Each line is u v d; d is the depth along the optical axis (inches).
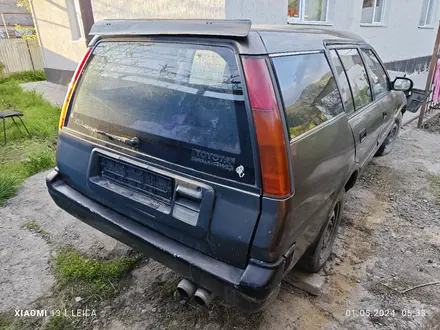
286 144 58.7
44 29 412.5
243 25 59.8
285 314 83.7
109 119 79.1
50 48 417.4
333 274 97.3
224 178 60.9
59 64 411.8
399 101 165.6
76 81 88.7
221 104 62.3
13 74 483.2
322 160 72.2
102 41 85.3
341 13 271.1
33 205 134.8
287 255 63.4
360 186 151.7
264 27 74.2
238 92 60.1
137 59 76.7
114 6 275.0
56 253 105.8
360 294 90.0
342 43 103.7
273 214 57.6
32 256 104.5
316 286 89.4
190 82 67.4
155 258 72.6
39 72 502.6
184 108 67.6
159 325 81.1
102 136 80.2
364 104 113.8
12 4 721.0
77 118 86.6
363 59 121.2
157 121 70.8
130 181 76.4
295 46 72.2
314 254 87.4
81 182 86.0
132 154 74.3
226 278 61.0
